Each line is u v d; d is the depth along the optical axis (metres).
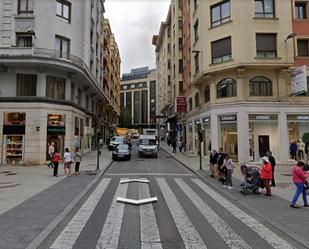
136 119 138.00
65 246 6.12
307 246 6.14
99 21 42.06
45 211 8.94
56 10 26.23
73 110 27.06
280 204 10.20
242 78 24.08
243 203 10.33
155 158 30.95
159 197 11.38
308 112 23.97
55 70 25.45
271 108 23.80
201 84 29.80
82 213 8.89
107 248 6.02
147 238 6.64
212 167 17.03
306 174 9.99
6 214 8.57
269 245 6.27
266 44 24.33
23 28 24.95
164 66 64.94
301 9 25.45
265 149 23.83
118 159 28.34
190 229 7.34
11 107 23.95
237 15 24.42
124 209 9.41
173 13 49.84
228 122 24.62
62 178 16.34
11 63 23.62
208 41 26.41
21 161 23.77
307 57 24.48
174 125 51.72
